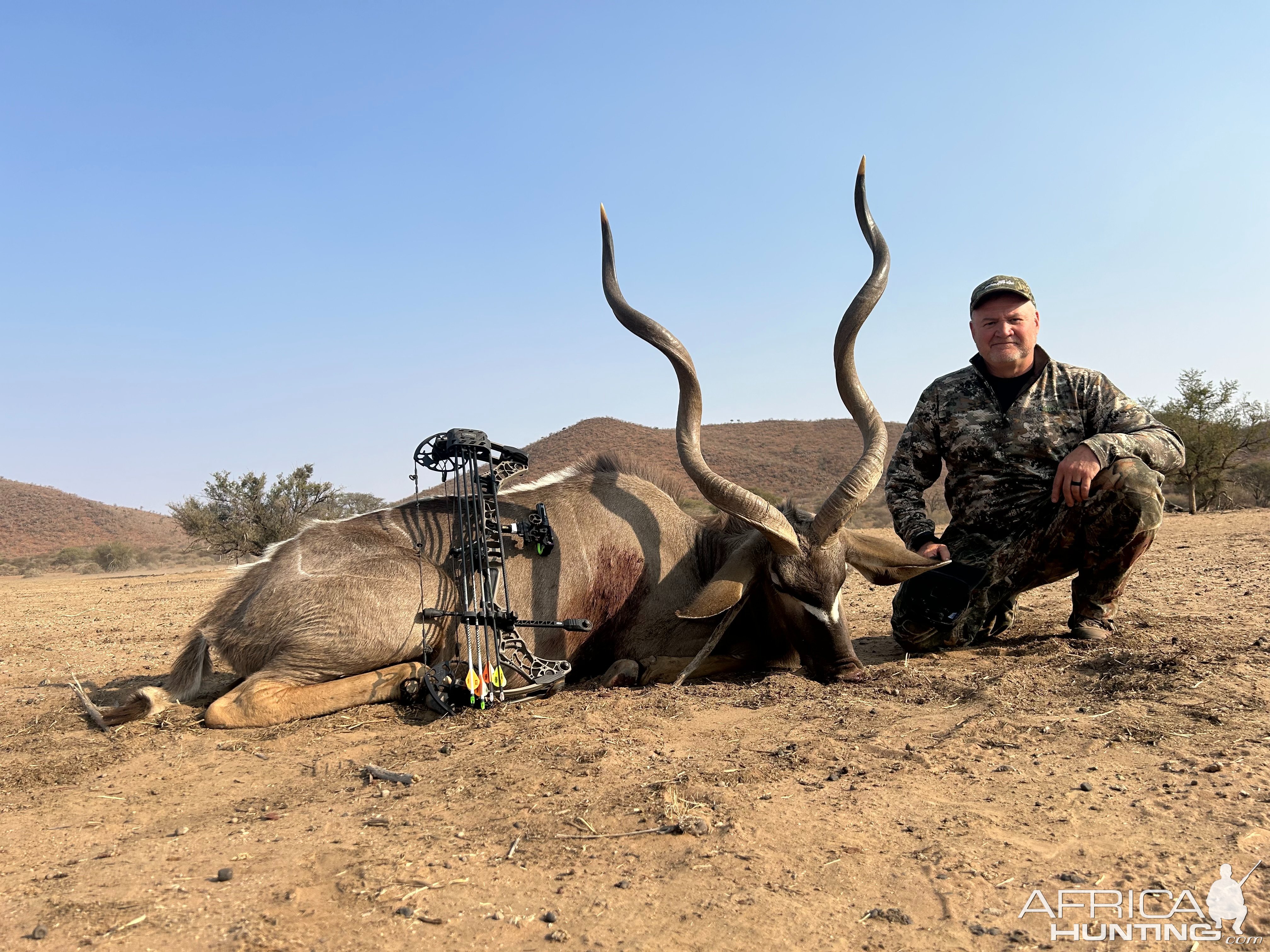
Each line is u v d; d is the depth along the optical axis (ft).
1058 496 17.60
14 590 66.54
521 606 18.62
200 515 112.88
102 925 8.53
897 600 20.62
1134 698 14.96
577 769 12.67
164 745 15.20
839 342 19.24
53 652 27.61
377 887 9.14
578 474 21.04
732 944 7.95
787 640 19.04
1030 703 15.25
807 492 185.47
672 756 13.19
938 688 16.57
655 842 10.14
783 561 17.99
